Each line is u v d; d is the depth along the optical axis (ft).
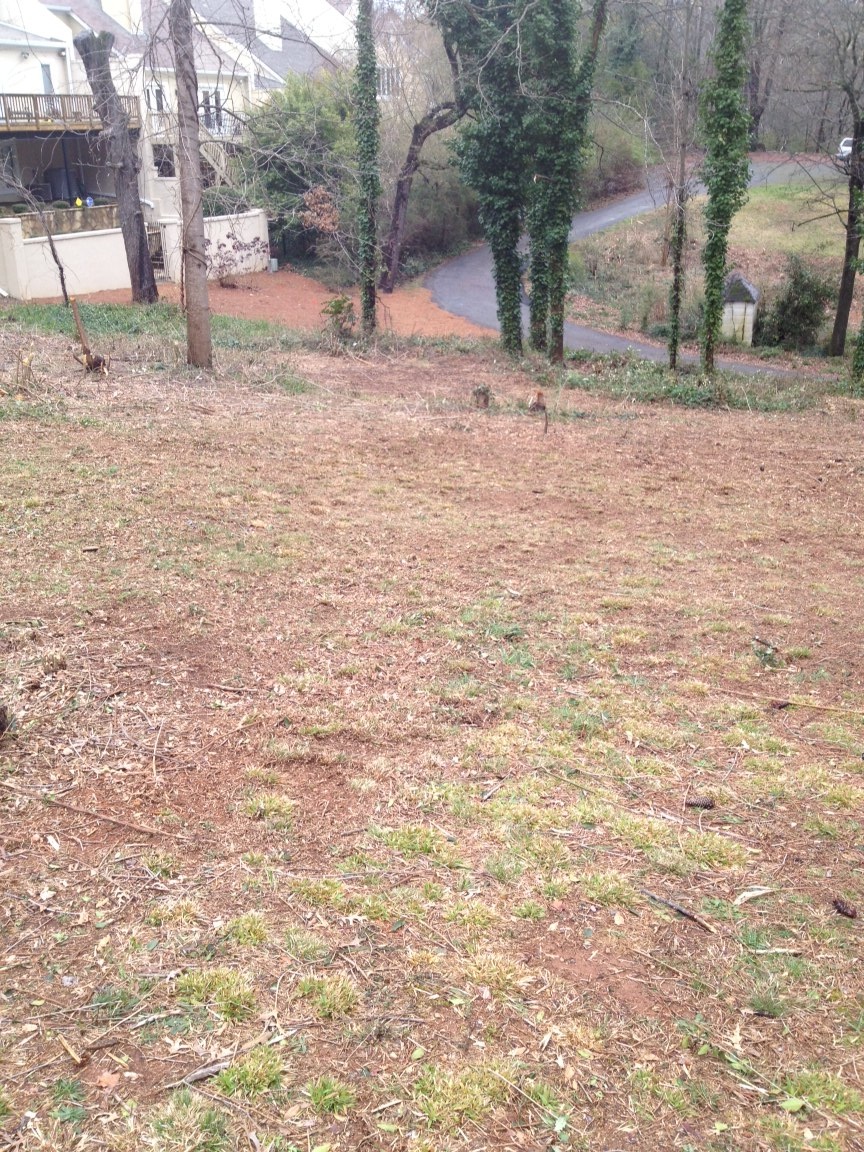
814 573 27.58
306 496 31.68
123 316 71.61
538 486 36.19
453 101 97.45
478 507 32.55
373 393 54.65
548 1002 10.49
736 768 16.19
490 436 44.96
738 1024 10.29
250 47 52.34
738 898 12.57
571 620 22.53
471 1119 8.89
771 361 88.99
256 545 25.96
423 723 17.06
